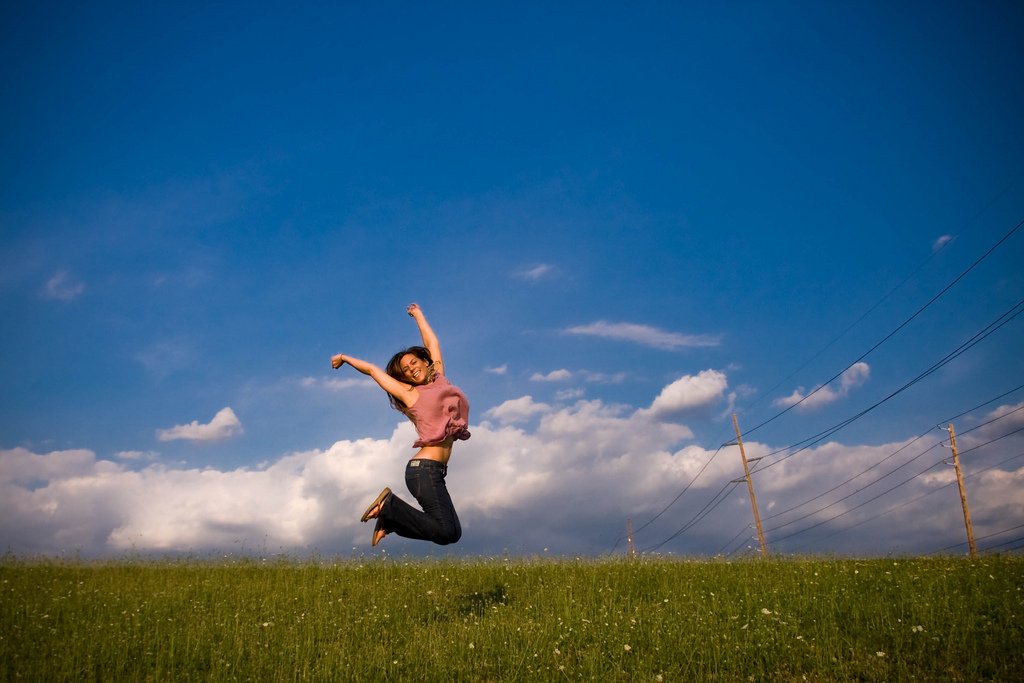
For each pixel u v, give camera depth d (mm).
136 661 6629
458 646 6746
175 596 9875
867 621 7387
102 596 9742
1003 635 6590
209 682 5969
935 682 5660
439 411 6023
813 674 5957
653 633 6996
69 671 6148
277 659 6637
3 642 6945
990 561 11945
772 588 9531
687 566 12242
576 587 9930
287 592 10414
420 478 6012
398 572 12328
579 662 6414
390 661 6367
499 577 11266
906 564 12000
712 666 6207
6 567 13117
